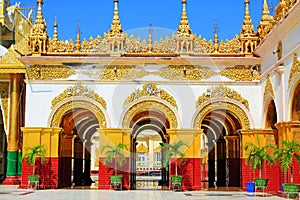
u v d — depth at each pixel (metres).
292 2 16.86
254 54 22.27
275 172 21.20
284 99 18.31
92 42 22.33
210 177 28.92
